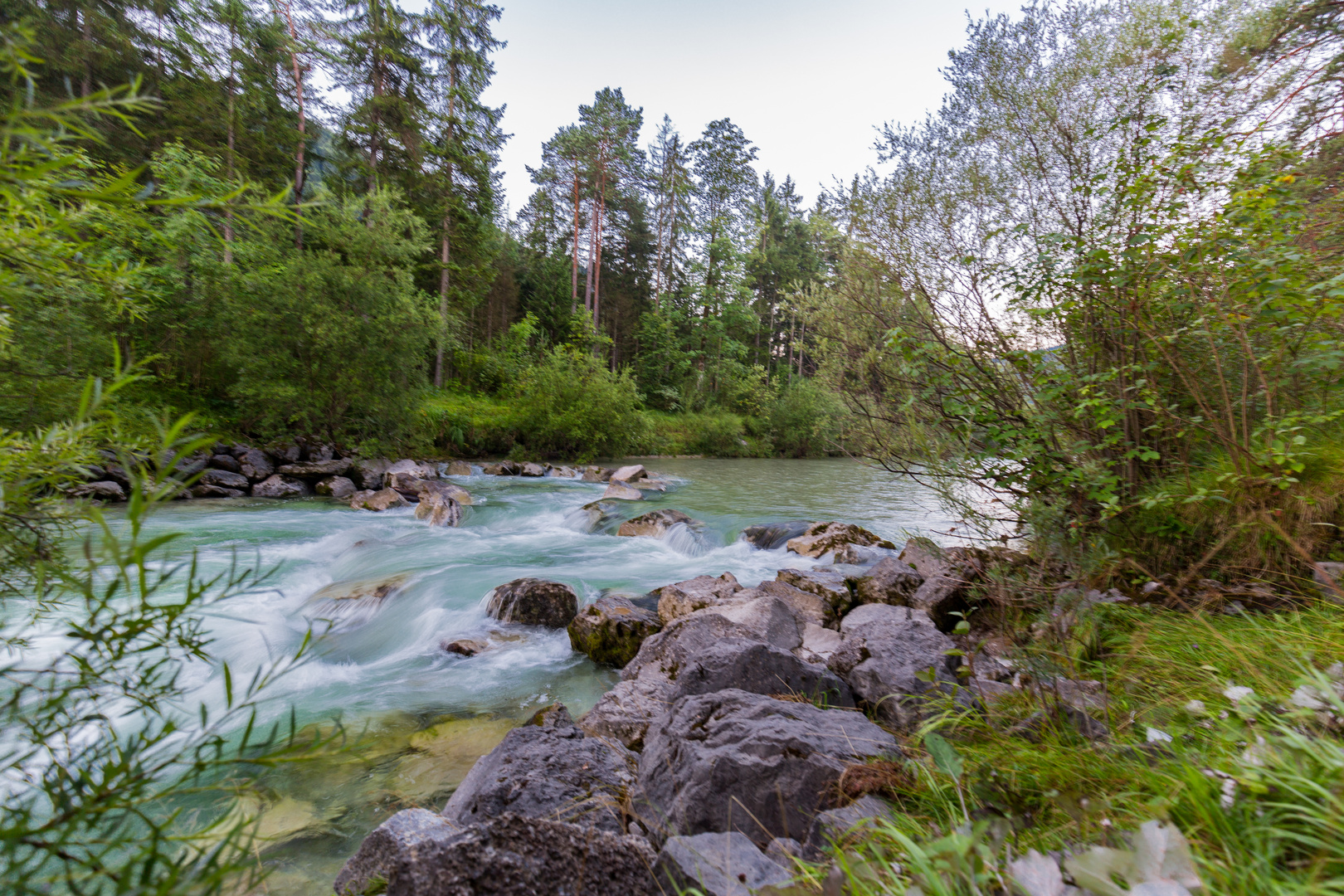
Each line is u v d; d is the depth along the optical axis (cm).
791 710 297
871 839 200
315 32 2670
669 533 1069
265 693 469
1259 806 150
